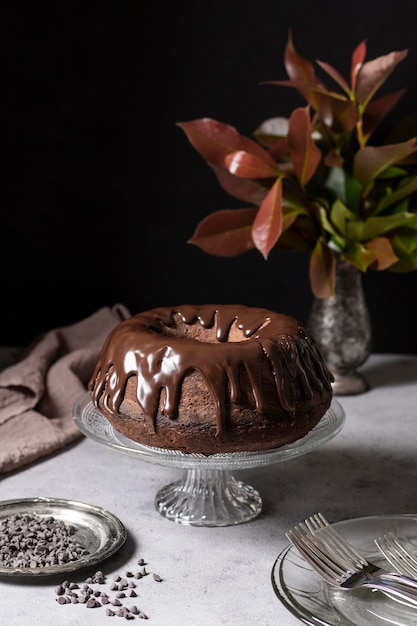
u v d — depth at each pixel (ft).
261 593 4.46
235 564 4.62
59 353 6.26
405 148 5.64
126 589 4.47
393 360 6.63
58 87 6.57
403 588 4.21
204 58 6.49
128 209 6.68
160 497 5.01
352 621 4.18
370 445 5.54
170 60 6.51
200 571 4.58
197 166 6.60
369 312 6.14
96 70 6.54
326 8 6.40
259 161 5.72
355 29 6.41
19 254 6.76
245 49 6.47
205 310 5.06
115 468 5.30
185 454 4.70
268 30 6.44
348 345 6.06
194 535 4.79
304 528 4.54
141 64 6.52
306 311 6.72
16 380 5.73
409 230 5.93
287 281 6.68
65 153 6.64
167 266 6.73
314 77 6.04
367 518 4.69
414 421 5.79
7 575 4.43
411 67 6.42
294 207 5.92
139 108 6.57
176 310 5.07
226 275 6.71
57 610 4.35
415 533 4.62
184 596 4.44
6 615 4.32
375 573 4.31
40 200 6.70
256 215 5.82
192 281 6.74
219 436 4.61
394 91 6.45
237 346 4.66
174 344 4.68
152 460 4.64
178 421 4.63
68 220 6.71
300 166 5.77
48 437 5.42
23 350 6.41
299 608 4.22
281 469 5.31
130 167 6.63
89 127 6.61
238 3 6.42
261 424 4.64
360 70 5.86
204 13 6.45
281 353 4.69
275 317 4.94
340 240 5.86
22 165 6.66
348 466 5.33
